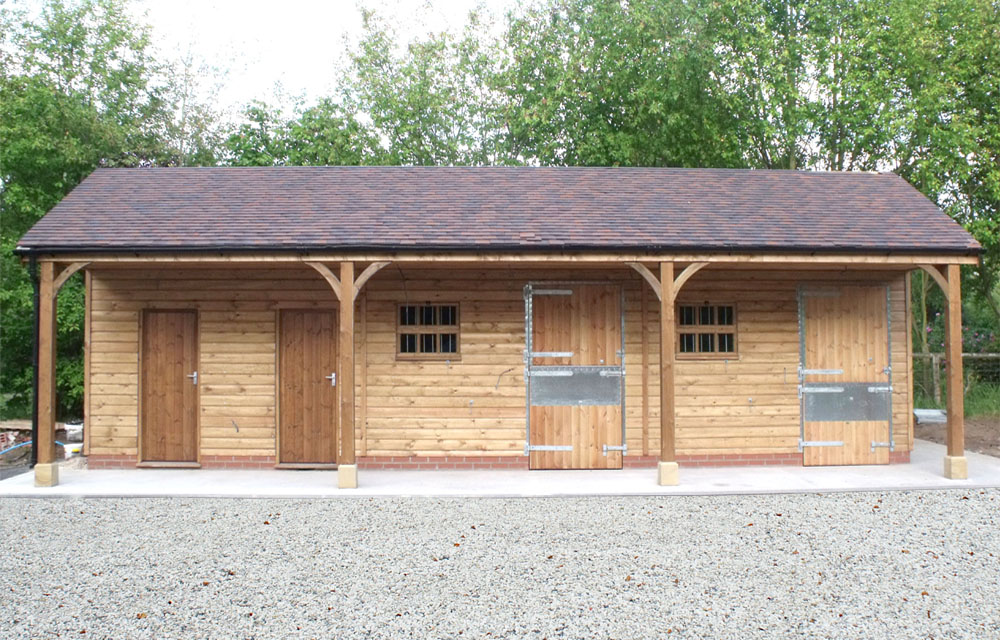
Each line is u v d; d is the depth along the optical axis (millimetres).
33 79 18859
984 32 16688
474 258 9000
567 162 22344
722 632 4688
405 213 10031
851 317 10539
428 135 24188
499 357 10242
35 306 10352
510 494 8648
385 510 8016
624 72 20531
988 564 6039
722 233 9398
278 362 10281
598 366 10258
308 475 9828
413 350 10344
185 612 5062
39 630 4770
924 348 18953
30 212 17922
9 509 8141
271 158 21375
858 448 10453
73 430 12797
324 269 9023
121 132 19125
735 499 8500
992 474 9656
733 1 19172
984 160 16578
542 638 4602
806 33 19500
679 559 6188
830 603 5180
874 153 19000
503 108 23812
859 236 9461
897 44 17516
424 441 10203
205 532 7137
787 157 21047
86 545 6695
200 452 10281
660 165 21250
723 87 20719
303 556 6332
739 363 10414
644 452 10258
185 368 10367
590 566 6008
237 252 8969
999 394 17219
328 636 4648
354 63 24438
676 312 10398
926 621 4863
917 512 7812
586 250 9000
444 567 6004
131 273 10344
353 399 9031
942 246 9258
